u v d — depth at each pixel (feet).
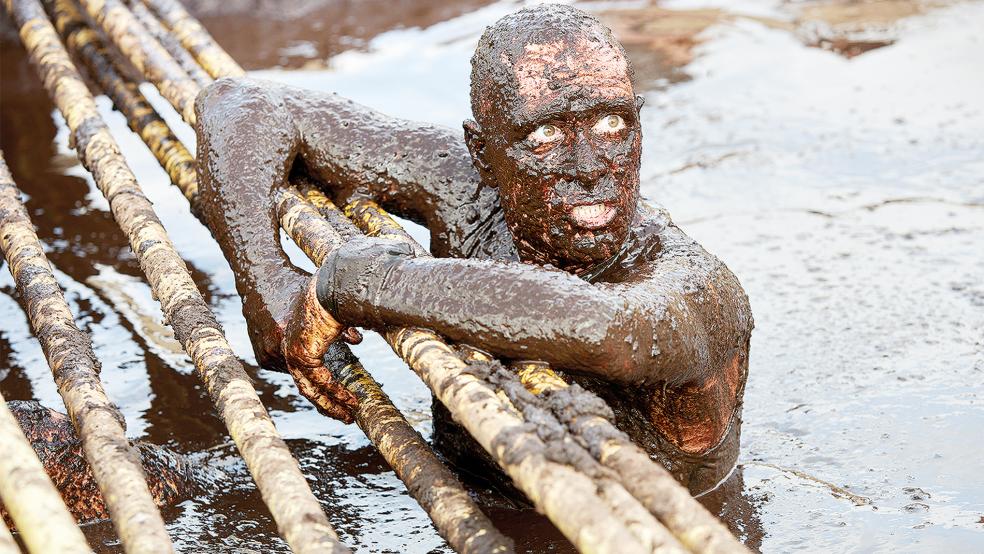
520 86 14.75
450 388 12.67
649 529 10.79
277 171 17.69
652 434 15.99
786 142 30.09
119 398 20.21
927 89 33.09
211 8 42.04
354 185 18.02
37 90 34.88
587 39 14.75
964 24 38.32
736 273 23.39
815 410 18.61
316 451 18.35
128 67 35.27
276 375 20.92
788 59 36.32
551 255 15.40
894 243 24.23
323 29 40.81
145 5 25.57
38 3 24.91
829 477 16.80
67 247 25.98
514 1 43.34
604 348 13.46
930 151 28.94
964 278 22.57
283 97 18.61
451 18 41.65
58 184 29.04
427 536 15.89
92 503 16.40
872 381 19.33
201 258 25.57
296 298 15.90
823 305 21.94
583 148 14.73
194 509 16.66
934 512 15.75
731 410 16.42
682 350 14.34
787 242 24.62
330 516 16.48
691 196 27.35
